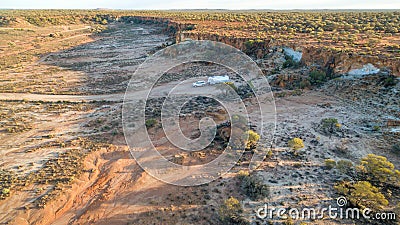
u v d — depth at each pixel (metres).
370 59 33.34
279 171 20.48
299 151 22.80
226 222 16.39
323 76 36.22
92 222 17.02
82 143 25.73
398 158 21.38
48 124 30.52
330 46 40.47
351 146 23.23
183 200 18.20
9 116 32.75
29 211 18.03
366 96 30.89
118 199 18.67
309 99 32.50
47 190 19.84
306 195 18.16
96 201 18.67
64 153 24.30
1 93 40.75
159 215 17.11
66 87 43.62
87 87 43.28
